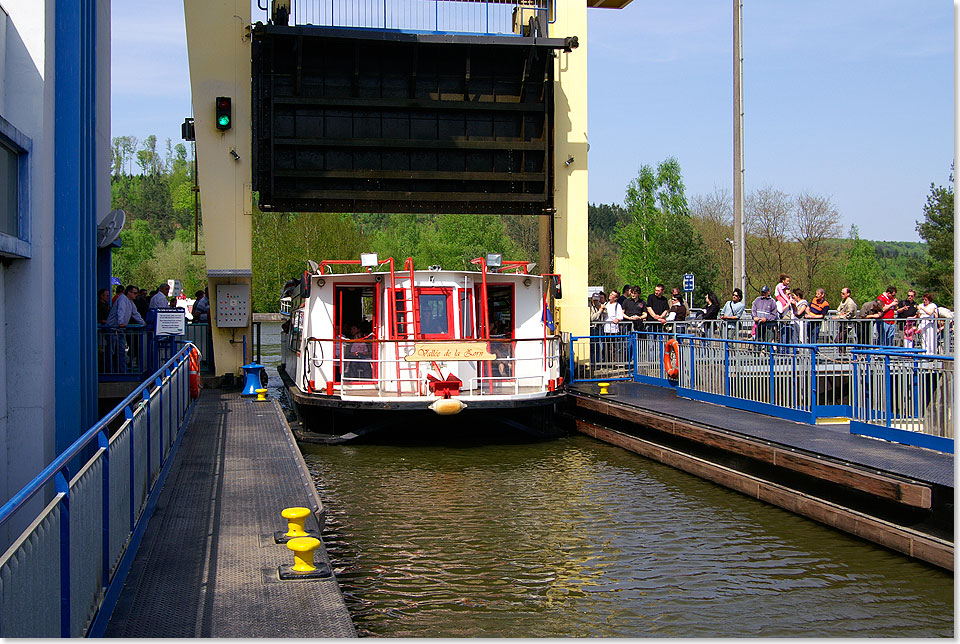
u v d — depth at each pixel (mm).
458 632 6898
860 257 68000
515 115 18500
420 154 18109
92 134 10984
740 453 11297
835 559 8586
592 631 6891
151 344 17047
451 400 14617
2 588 3604
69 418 9727
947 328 18844
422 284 15766
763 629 6895
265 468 10094
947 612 7191
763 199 54875
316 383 16328
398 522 10258
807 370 12820
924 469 9125
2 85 8688
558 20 19016
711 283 62031
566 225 19375
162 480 9234
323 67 17500
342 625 5367
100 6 17844
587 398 16734
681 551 8953
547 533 9703
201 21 18016
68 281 9773
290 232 66000
